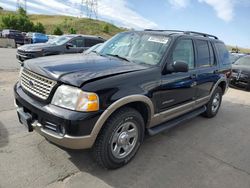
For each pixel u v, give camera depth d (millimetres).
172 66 3539
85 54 4004
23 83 3188
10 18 51531
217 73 5133
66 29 75875
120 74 2963
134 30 4449
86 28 78438
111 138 2883
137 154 3521
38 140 3586
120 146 3057
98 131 2688
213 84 5074
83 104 2547
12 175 2764
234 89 9898
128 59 3689
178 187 2871
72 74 2719
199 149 3918
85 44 10719
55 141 2656
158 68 3412
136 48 3869
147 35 4051
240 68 9836
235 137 4598
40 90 2805
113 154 2980
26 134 3742
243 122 5570
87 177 2881
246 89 9750
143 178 2975
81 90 2551
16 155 3156
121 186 2789
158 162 3373
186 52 4074
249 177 3244
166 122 3920
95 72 2867
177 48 3811
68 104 2574
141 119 3213
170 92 3635
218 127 5047
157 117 3520
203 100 4848
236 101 7750
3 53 15195
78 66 2998
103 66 3133
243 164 3578
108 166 3000
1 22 52000
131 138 3211
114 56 3859
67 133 2549
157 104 3434
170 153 3674
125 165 3207
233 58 11531
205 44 4750
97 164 3070
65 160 3160
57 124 2584
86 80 2623
